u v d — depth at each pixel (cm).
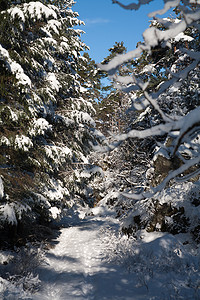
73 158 1177
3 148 744
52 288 590
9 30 646
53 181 1034
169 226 850
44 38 791
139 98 185
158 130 170
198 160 176
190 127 149
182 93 895
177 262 645
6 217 675
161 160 910
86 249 921
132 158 1482
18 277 565
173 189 894
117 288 574
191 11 146
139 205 1002
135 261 704
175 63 859
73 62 1326
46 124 747
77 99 1098
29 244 882
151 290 537
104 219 1575
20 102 734
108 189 1884
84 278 657
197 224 797
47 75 920
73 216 1709
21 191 754
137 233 921
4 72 656
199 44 875
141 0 133
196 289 486
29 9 632
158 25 972
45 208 954
